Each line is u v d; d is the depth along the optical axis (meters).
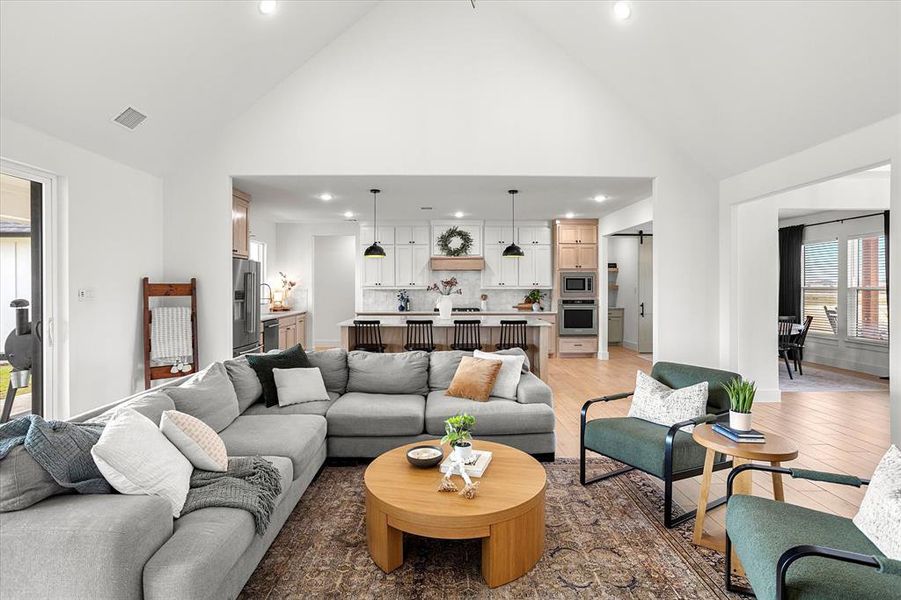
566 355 8.95
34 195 3.47
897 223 3.13
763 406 5.36
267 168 4.71
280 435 2.91
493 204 6.91
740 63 3.62
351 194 5.94
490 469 2.62
